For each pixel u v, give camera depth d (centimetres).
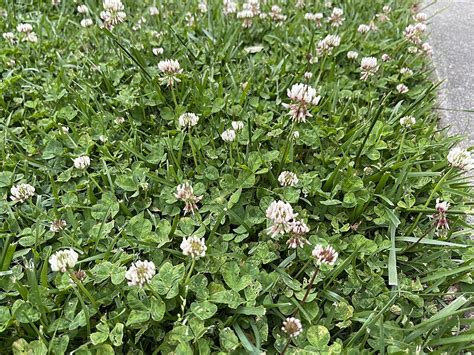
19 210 29
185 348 22
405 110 38
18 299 25
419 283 27
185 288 24
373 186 32
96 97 38
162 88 39
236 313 24
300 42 46
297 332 22
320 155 33
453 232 30
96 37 46
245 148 34
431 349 24
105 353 23
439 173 31
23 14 50
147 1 53
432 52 48
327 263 24
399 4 56
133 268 23
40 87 40
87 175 32
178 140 34
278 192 31
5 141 34
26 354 22
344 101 40
